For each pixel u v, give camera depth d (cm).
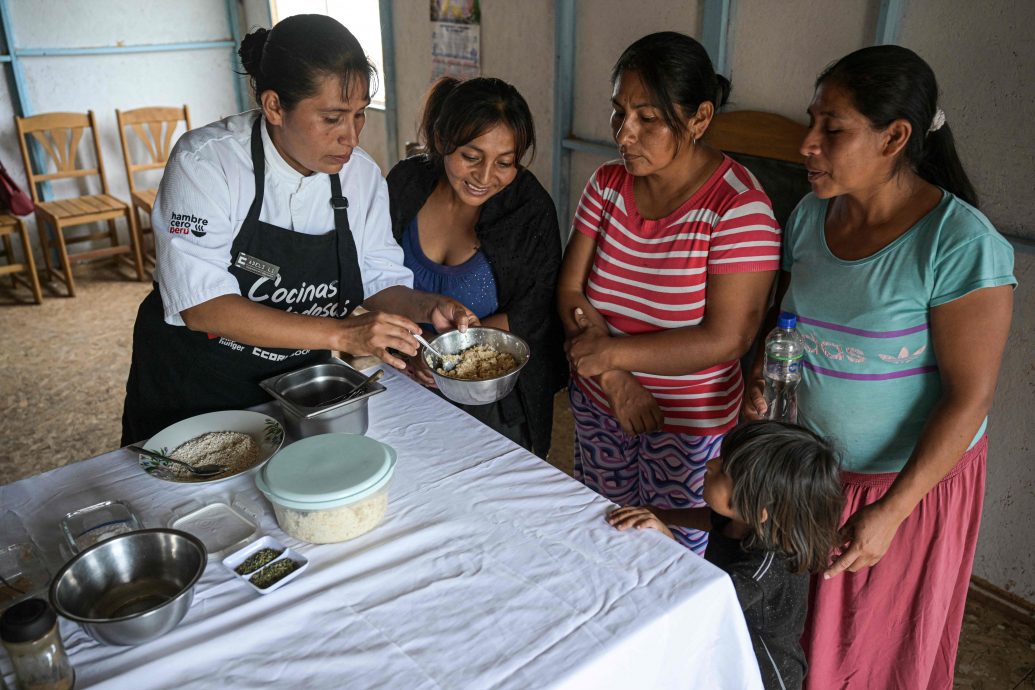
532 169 340
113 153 511
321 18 131
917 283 131
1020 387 200
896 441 144
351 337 142
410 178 195
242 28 541
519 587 113
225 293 141
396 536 124
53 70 477
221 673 99
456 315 168
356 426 148
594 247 188
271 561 118
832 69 131
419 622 107
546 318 196
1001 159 187
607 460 202
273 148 146
